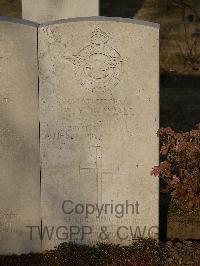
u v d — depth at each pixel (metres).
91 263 5.24
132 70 5.20
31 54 5.18
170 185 5.91
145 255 5.30
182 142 5.56
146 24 5.10
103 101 5.29
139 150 5.40
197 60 12.77
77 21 5.11
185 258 5.29
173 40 13.77
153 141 5.38
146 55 5.16
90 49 5.17
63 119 5.33
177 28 14.34
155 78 5.21
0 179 5.45
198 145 5.58
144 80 5.22
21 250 5.64
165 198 6.62
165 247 5.48
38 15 10.43
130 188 5.50
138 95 5.26
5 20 5.09
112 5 16.19
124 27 5.11
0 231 5.58
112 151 5.40
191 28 14.19
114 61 5.19
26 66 5.20
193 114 10.26
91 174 5.46
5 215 5.54
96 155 5.41
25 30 5.12
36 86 5.26
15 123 5.32
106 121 5.33
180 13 15.08
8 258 5.56
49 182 5.48
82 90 5.26
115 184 5.48
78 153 5.41
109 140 5.38
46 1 10.37
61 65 5.21
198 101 10.95
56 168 5.45
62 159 5.43
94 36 5.14
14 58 5.18
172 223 6.10
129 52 5.16
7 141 5.36
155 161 5.42
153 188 5.50
